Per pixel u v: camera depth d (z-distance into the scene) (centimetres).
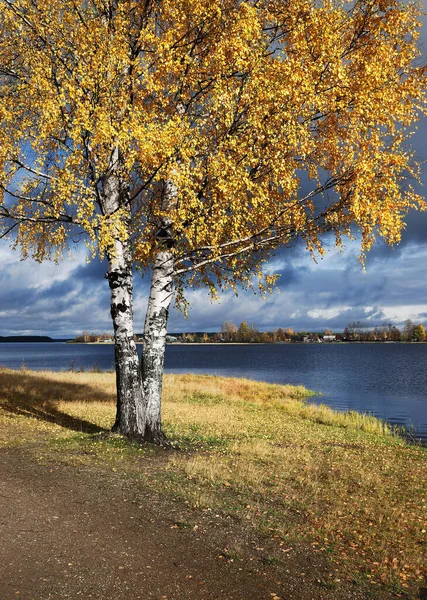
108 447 1114
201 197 1127
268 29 1106
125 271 1220
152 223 1190
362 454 1360
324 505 805
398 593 511
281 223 1191
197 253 1264
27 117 1051
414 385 5297
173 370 8012
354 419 2403
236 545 604
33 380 2639
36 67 994
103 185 1180
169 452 1144
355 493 898
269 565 556
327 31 1032
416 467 1220
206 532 643
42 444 1140
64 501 739
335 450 1388
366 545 638
